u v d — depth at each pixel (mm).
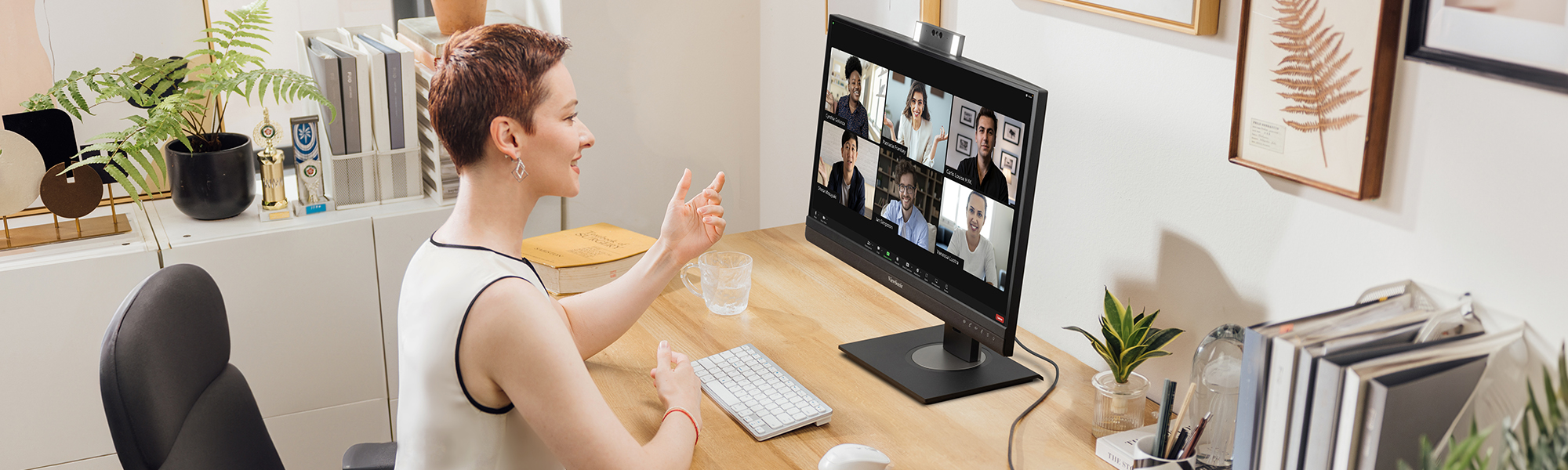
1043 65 1546
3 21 2094
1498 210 1023
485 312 1061
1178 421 1229
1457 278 1073
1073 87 1498
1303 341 978
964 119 1383
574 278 1879
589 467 1103
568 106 1153
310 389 2256
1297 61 1156
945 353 1585
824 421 1388
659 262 1499
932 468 1283
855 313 1757
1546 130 970
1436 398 938
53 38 2145
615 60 2287
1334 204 1177
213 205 2107
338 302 2225
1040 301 1663
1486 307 1051
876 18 1911
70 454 2076
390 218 2213
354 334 2266
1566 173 960
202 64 2211
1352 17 1090
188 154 2064
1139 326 1303
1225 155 1281
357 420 2340
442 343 1078
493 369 1073
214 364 1399
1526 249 1006
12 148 1931
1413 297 1104
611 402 1438
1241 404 1032
